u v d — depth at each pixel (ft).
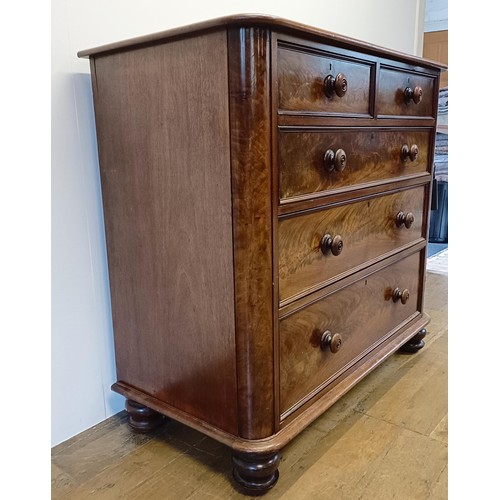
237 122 2.80
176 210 3.29
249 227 2.95
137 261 3.69
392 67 3.97
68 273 3.90
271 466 3.32
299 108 3.07
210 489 3.46
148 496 3.40
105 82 3.53
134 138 3.44
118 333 4.05
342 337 3.99
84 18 3.70
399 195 4.51
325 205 3.45
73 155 3.80
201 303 3.31
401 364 5.23
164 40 3.04
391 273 4.63
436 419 4.23
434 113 4.87
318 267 3.55
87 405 4.20
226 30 2.72
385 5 7.42
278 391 3.34
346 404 4.47
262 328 3.13
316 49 3.10
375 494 3.36
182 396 3.64
